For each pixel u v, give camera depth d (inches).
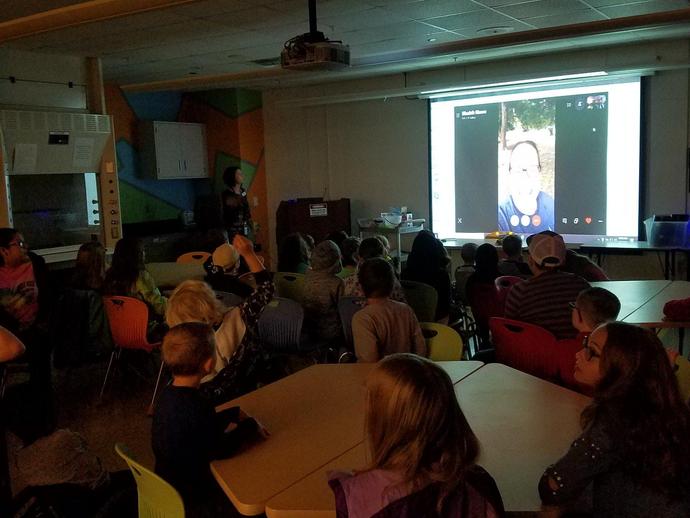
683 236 240.1
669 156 258.7
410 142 321.1
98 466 80.1
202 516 74.2
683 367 87.0
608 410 60.4
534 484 65.8
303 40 155.6
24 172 218.5
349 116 335.9
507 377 97.2
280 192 359.6
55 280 222.1
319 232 328.5
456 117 308.0
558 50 261.0
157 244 309.0
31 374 124.6
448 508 47.2
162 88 303.7
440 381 48.9
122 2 156.7
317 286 154.6
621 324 64.1
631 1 178.1
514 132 294.7
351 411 86.0
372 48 240.8
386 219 306.2
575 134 279.9
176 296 104.8
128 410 159.0
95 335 160.7
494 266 168.7
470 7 178.7
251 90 346.3
